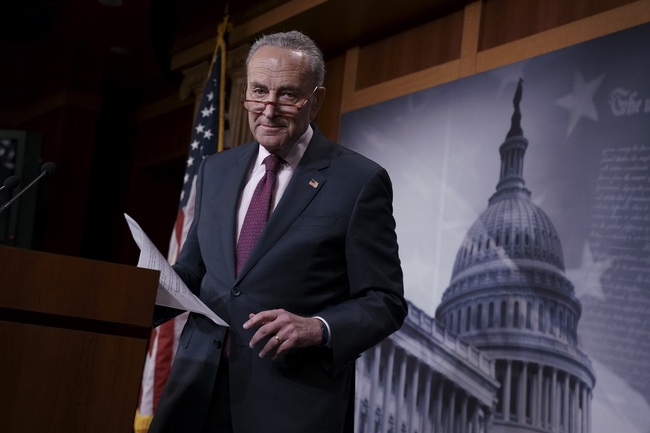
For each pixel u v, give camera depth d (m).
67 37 6.88
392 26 4.82
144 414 4.28
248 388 1.82
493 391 3.76
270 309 1.85
